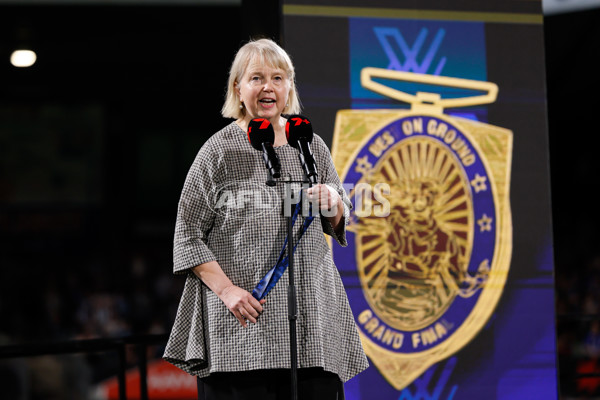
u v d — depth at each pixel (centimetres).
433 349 1120
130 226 3266
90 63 2922
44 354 1138
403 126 1133
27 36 2675
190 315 808
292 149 803
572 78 2405
